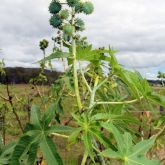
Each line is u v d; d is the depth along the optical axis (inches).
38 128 11.9
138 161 11.6
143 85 13.3
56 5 14.5
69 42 14.0
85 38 14.4
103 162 13.2
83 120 11.7
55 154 11.5
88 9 14.4
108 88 15.4
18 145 11.7
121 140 11.7
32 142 11.7
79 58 13.6
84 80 13.6
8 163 12.3
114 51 13.4
